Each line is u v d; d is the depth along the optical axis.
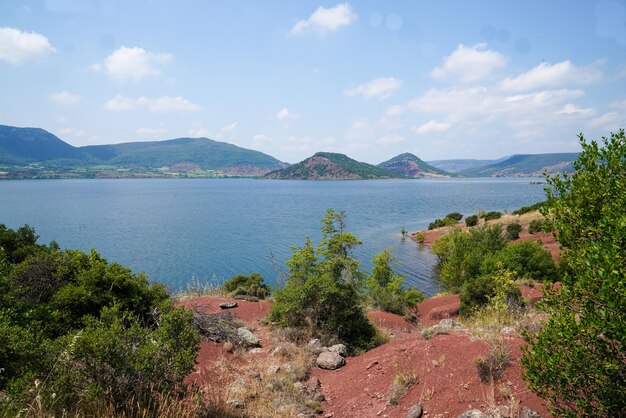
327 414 6.54
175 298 14.39
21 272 9.15
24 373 4.98
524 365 4.30
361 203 133.00
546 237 38.12
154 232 69.00
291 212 105.81
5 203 130.25
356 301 11.47
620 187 4.02
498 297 9.73
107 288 9.11
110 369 5.27
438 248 38.03
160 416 5.02
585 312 3.71
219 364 8.26
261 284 19.27
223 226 77.25
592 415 3.70
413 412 5.64
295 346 9.63
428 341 7.74
